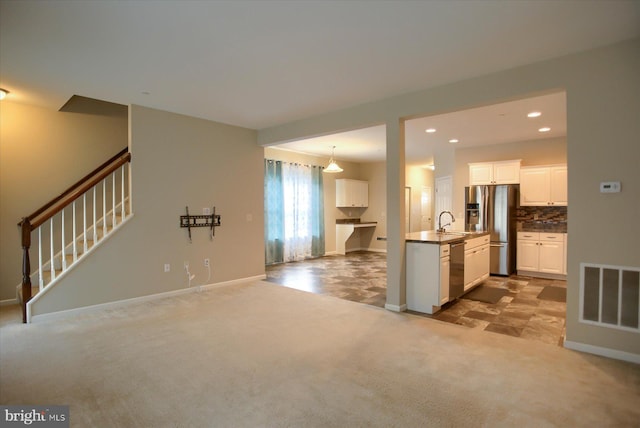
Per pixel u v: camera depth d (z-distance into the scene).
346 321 3.75
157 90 3.90
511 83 3.28
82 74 3.42
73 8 2.27
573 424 1.98
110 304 4.27
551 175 6.07
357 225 9.20
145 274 4.58
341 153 8.34
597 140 2.87
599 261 2.89
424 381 2.46
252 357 2.86
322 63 3.17
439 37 2.69
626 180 2.77
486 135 6.02
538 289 5.23
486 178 6.60
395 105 4.09
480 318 3.87
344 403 2.20
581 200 2.95
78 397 2.27
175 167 4.86
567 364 2.72
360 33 2.63
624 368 2.66
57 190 4.77
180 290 4.92
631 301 2.77
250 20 2.43
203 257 5.18
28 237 3.75
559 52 2.95
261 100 4.25
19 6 2.24
